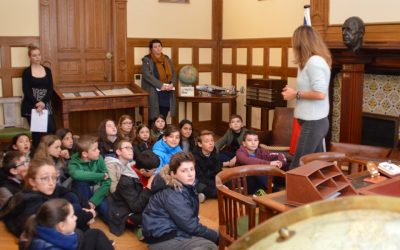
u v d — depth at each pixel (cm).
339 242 89
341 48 481
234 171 268
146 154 368
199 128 756
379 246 88
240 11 707
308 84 329
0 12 586
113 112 673
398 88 489
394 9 450
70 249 232
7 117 587
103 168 376
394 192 224
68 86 614
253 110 686
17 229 303
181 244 267
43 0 610
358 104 498
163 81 656
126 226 360
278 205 199
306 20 446
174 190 275
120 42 673
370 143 529
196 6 730
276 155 439
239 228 243
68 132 422
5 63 594
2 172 346
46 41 619
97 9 656
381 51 461
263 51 666
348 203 95
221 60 757
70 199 323
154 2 693
